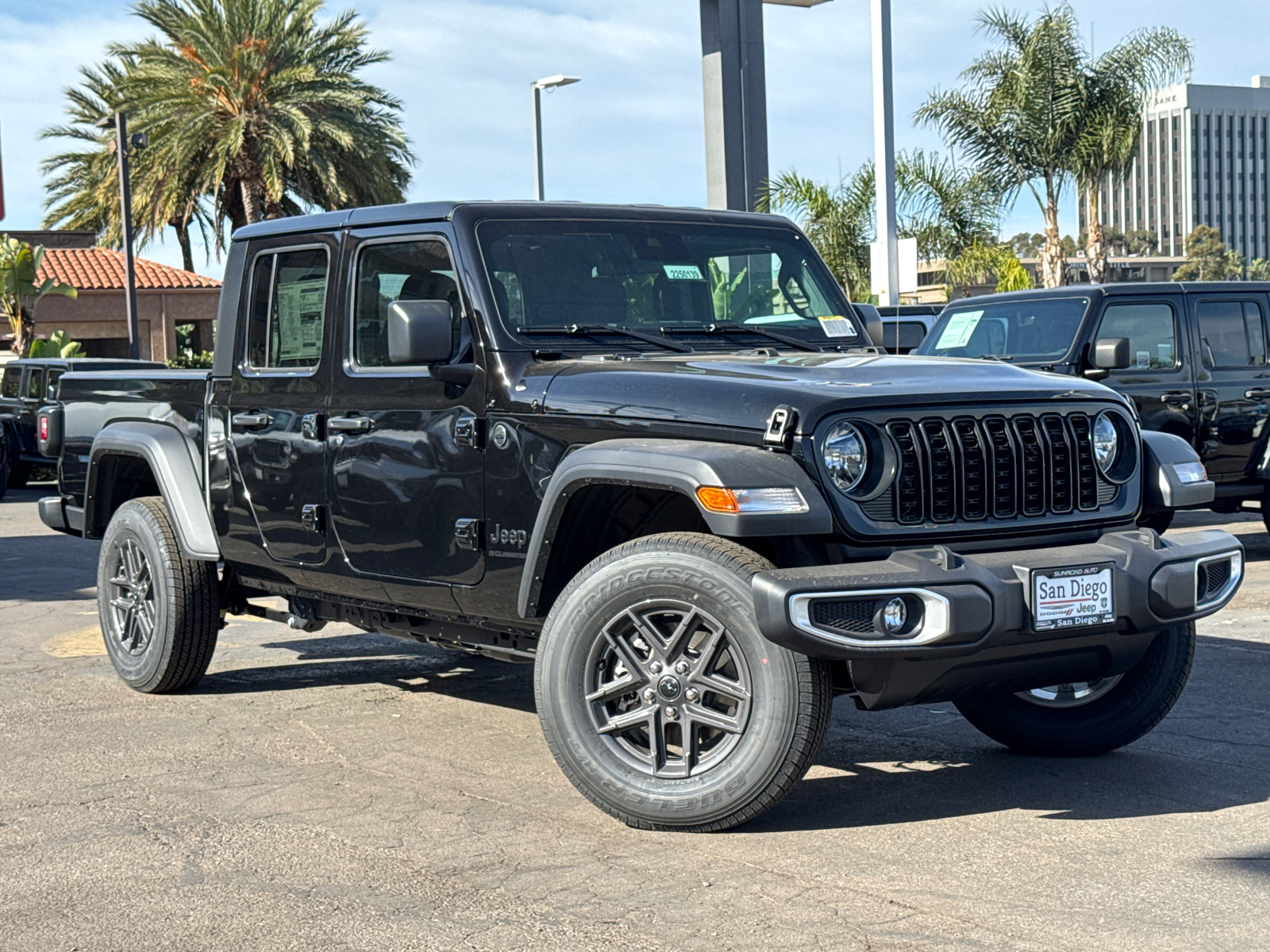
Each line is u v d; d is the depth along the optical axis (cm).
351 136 3119
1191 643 500
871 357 489
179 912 371
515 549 477
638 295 523
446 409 499
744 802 416
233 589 659
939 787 482
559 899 376
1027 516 439
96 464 686
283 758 533
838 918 358
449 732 572
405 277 525
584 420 455
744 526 396
